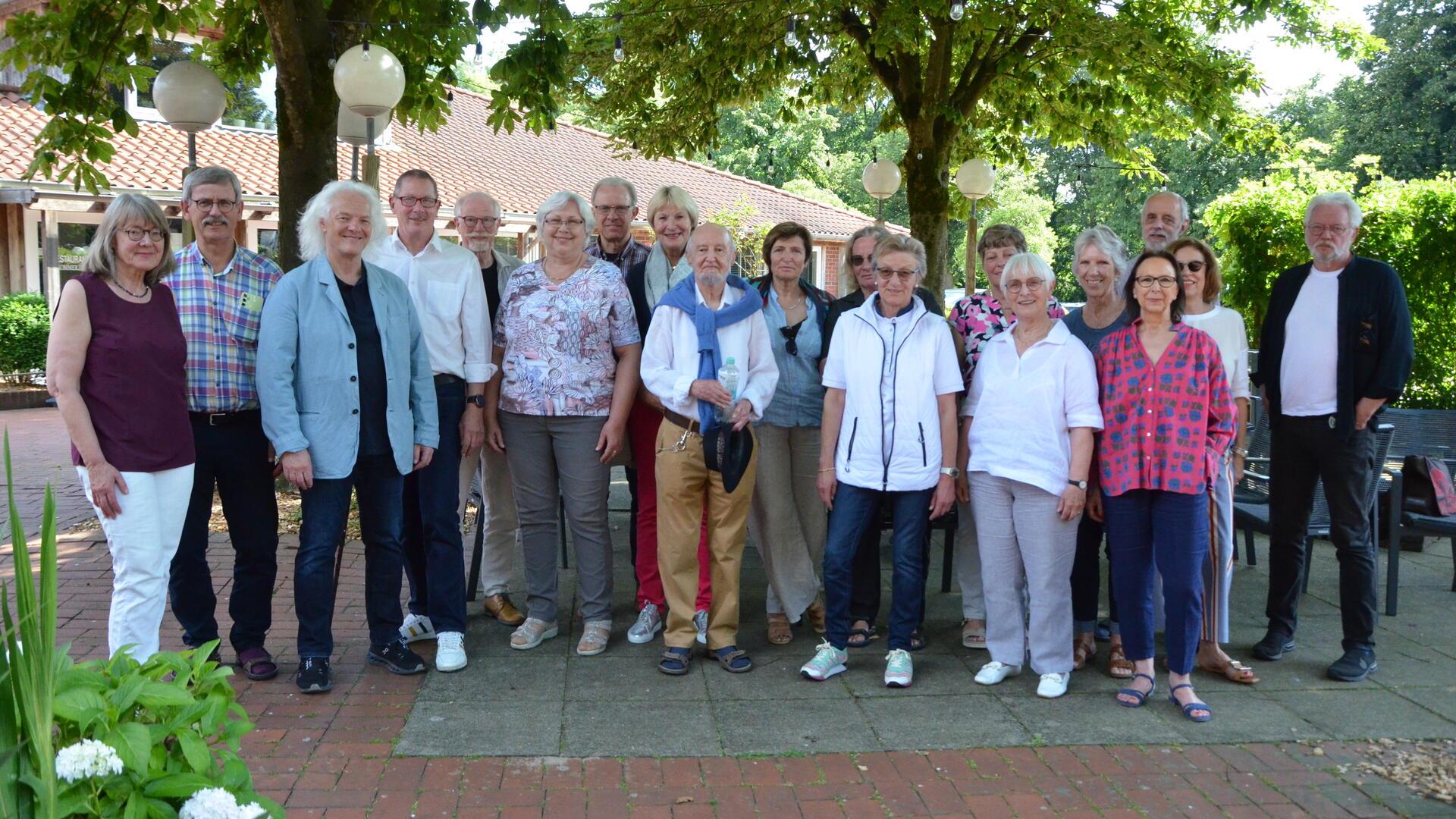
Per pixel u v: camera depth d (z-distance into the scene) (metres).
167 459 3.62
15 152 14.88
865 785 3.34
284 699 3.96
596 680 4.22
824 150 36.84
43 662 1.85
